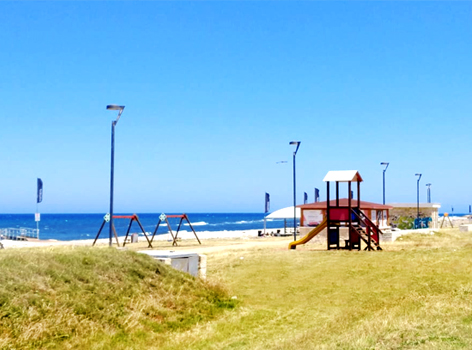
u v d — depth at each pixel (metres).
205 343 12.17
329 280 19.42
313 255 25.12
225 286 17.78
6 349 10.16
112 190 27.62
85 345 11.16
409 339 9.55
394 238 36.28
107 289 13.95
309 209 39.44
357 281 19.03
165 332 13.12
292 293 17.94
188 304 15.30
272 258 24.64
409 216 56.72
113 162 27.66
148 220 196.12
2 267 12.70
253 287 19.05
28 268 13.19
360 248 28.48
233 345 11.82
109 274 14.88
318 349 9.87
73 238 78.62
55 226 139.50
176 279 16.69
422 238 36.50
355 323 12.38
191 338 12.59
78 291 13.17
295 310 15.55
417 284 17.77
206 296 16.38
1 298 11.43
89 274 14.26
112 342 11.65
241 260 24.56
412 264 21.19
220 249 33.06
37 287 12.49
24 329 10.91
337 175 29.67
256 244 38.91
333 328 12.12
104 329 12.19
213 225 151.62
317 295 17.45
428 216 56.25
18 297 11.72
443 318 11.31
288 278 20.14
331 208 29.84
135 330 12.64
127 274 15.44
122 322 12.77
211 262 24.95
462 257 22.11
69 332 11.48
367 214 38.28
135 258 16.66
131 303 13.88
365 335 10.32
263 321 14.34
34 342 10.73
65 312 11.99
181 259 18.16
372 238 33.53
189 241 48.38
